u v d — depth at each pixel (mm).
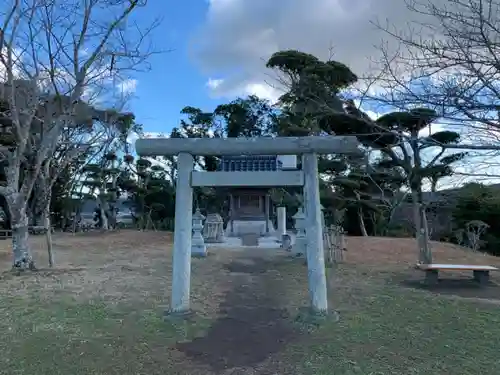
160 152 5113
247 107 27359
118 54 8539
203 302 5762
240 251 11688
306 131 12961
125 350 3869
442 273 8320
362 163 9000
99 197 21969
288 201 19922
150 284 6879
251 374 3355
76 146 10977
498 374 3350
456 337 4234
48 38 12094
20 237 8227
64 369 3428
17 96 8602
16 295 6012
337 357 3705
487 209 15086
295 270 8500
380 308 5355
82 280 7223
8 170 8250
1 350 3834
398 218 18000
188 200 5141
